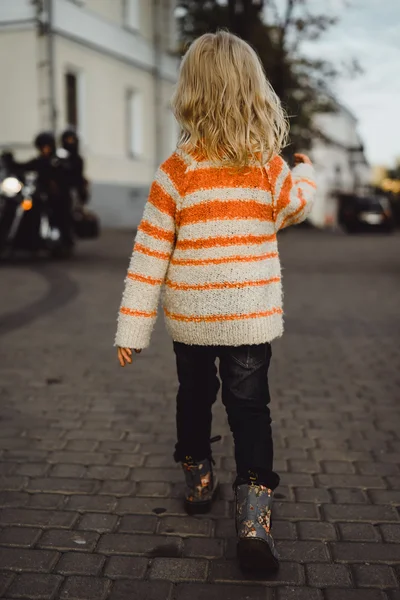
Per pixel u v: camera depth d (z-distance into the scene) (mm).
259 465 2215
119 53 20281
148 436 3457
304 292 8578
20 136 17484
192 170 2129
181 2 18047
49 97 17125
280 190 2152
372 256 14023
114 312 6762
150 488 2857
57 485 2873
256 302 2141
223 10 16906
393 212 34000
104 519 2582
